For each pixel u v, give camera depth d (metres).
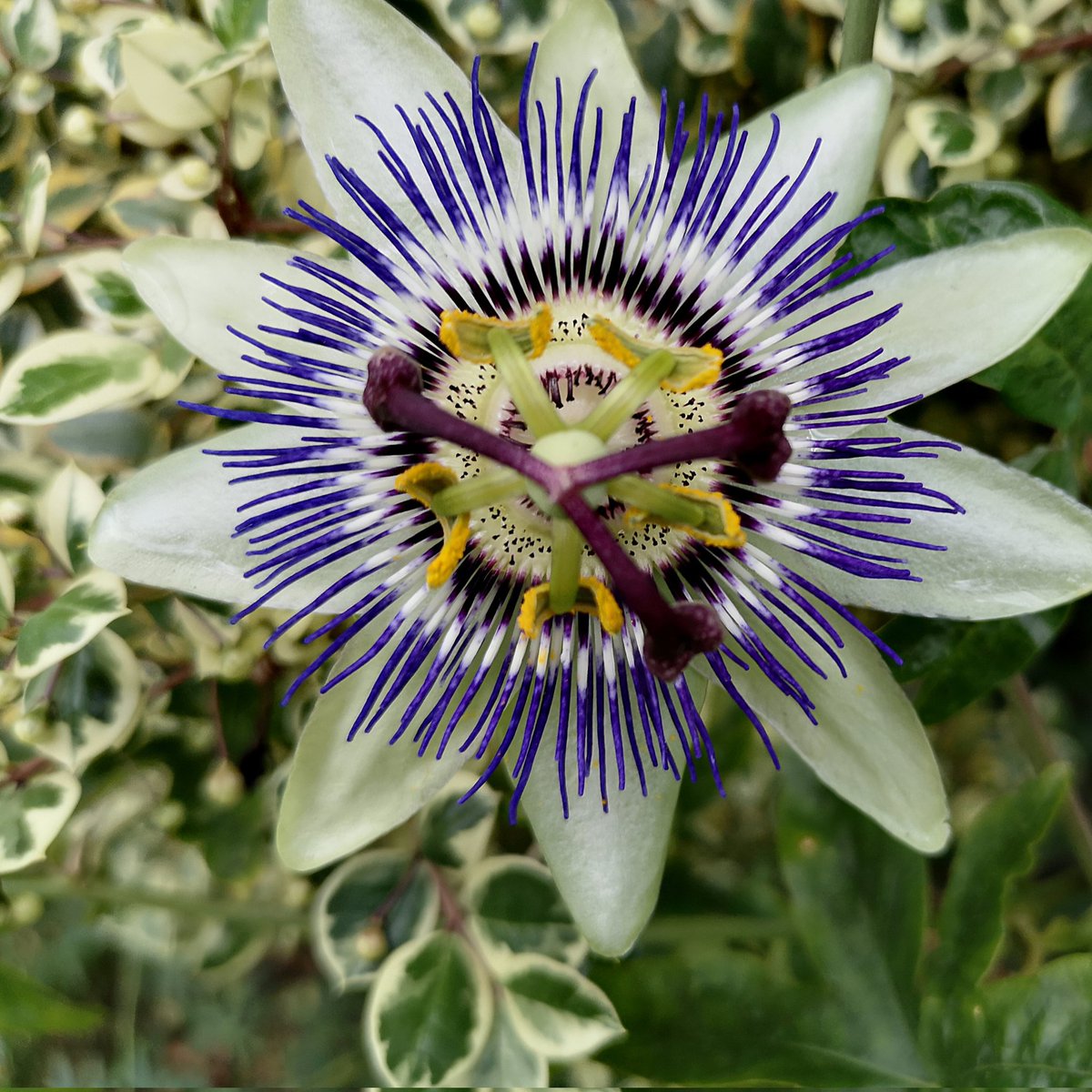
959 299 0.19
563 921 0.23
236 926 0.27
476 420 0.20
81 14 0.22
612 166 0.20
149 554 0.20
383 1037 0.22
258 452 0.19
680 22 0.23
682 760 0.20
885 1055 0.22
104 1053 0.32
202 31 0.22
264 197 0.22
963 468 0.20
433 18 0.23
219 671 0.22
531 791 0.20
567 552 0.19
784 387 0.19
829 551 0.19
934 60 0.22
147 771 0.25
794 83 0.23
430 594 0.20
